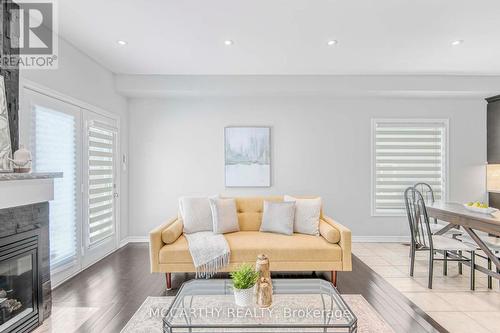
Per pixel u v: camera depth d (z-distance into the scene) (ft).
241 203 11.53
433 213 10.68
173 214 14.92
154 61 11.91
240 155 14.85
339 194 15.03
